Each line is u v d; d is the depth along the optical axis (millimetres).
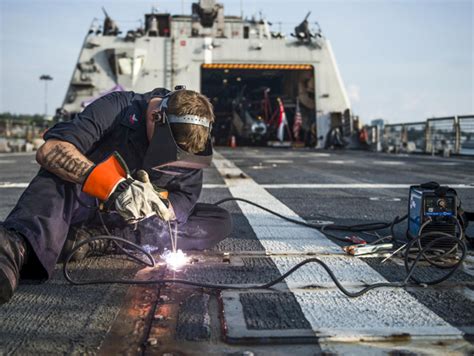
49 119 25031
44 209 2359
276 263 2754
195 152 2424
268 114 26797
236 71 26344
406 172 9578
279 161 13000
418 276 2502
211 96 30344
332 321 1878
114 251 2883
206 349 1650
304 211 4664
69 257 2406
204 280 2428
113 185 2227
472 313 1982
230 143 28406
